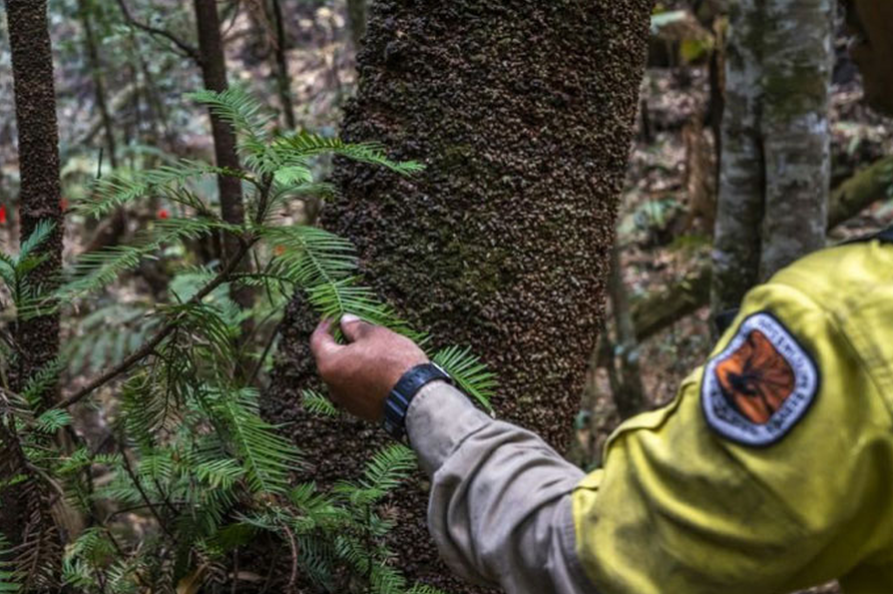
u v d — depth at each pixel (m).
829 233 6.07
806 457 0.86
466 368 1.53
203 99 1.41
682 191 6.54
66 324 3.25
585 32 1.71
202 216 1.49
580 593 0.97
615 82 1.75
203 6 2.68
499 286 1.71
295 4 7.68
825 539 0.87
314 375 1.78
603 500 0.97
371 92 1.74
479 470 1.05
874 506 0.88
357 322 1.22
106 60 5.44
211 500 1.62
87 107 6.91
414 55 1.70
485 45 1.68
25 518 1.58
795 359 0.88
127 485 1.72
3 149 6.72
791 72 3.77
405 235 1.71
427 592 1.62
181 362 1.49
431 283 1.71
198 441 1.69
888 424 0.85
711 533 0.90
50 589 1.60
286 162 1.33
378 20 1.73
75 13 4.76
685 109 7.05
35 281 1.68
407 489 1.73
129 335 2.66
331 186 1.54
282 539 1.70
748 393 0.90
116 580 1.60
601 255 1.81
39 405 1.63
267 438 1.51
